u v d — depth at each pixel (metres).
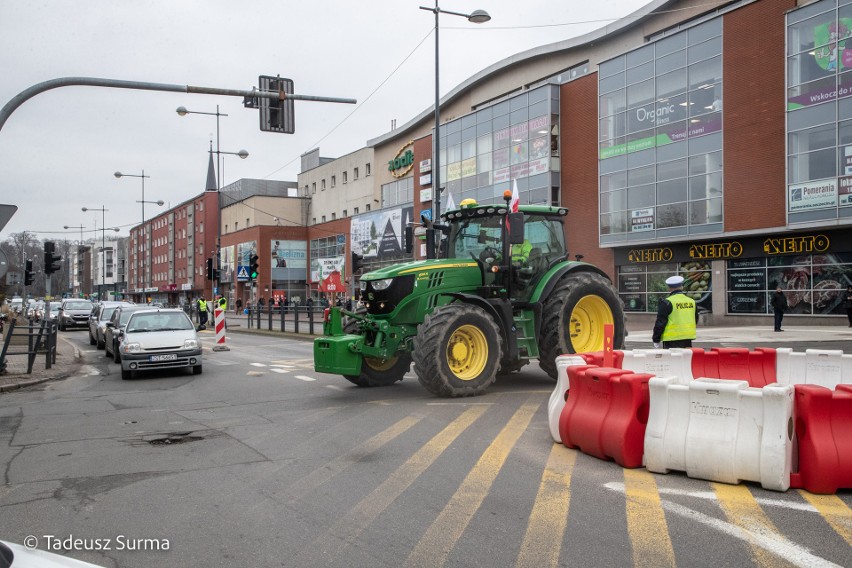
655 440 5.77
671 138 27.78
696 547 4.13
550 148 33.44
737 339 19.16
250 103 14.54
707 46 26.31
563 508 4.91
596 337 11.41
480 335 10.02
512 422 8.12
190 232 87.94
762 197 24.50
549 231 11.73
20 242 79.38
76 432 8.21
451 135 41.38
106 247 130.88
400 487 5.54
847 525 4.46
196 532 4.60
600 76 30.95
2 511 5.10
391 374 11.70
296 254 71.75
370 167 60.69
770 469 5.17
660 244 29.09
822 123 22.59
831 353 7.84
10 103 11.70
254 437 7.68
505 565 3.93
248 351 20.73
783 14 23.73
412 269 10.44
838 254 22.95
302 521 4.78
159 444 7.42
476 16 22.17
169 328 15.09
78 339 30.25
